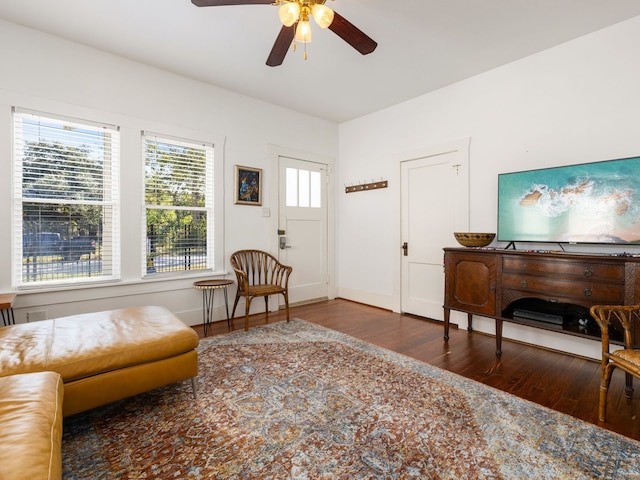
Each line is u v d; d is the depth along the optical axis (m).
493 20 2.38
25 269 2.57
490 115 3.15
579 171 2.49
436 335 3.15
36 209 2.61
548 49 2.77
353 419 1.72
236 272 3.38
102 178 2.89
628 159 2.28
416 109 3.80
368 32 2.52
